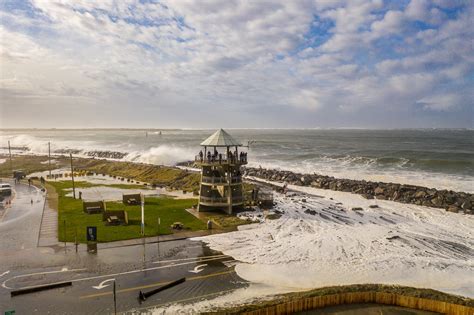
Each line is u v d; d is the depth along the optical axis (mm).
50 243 33250
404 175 75750
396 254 31609
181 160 106375
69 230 37156
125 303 22625
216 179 43938
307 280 26375
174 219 41875
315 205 50719
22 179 76938
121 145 179375
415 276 27203
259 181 73438
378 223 41688
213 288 24891
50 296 23375
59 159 118500
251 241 34562
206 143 45375
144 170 86688
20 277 26000
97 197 56938
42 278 25844
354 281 26328
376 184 63625
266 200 48281
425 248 33250
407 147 154125
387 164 92188
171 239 34719
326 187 66000
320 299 22312
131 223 39969
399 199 54531
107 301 22859
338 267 28703
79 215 43500
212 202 44719
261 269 28156
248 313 20547
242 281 26031
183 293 24125
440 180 68750
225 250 32062
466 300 22141
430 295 22703
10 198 55312
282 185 68812
